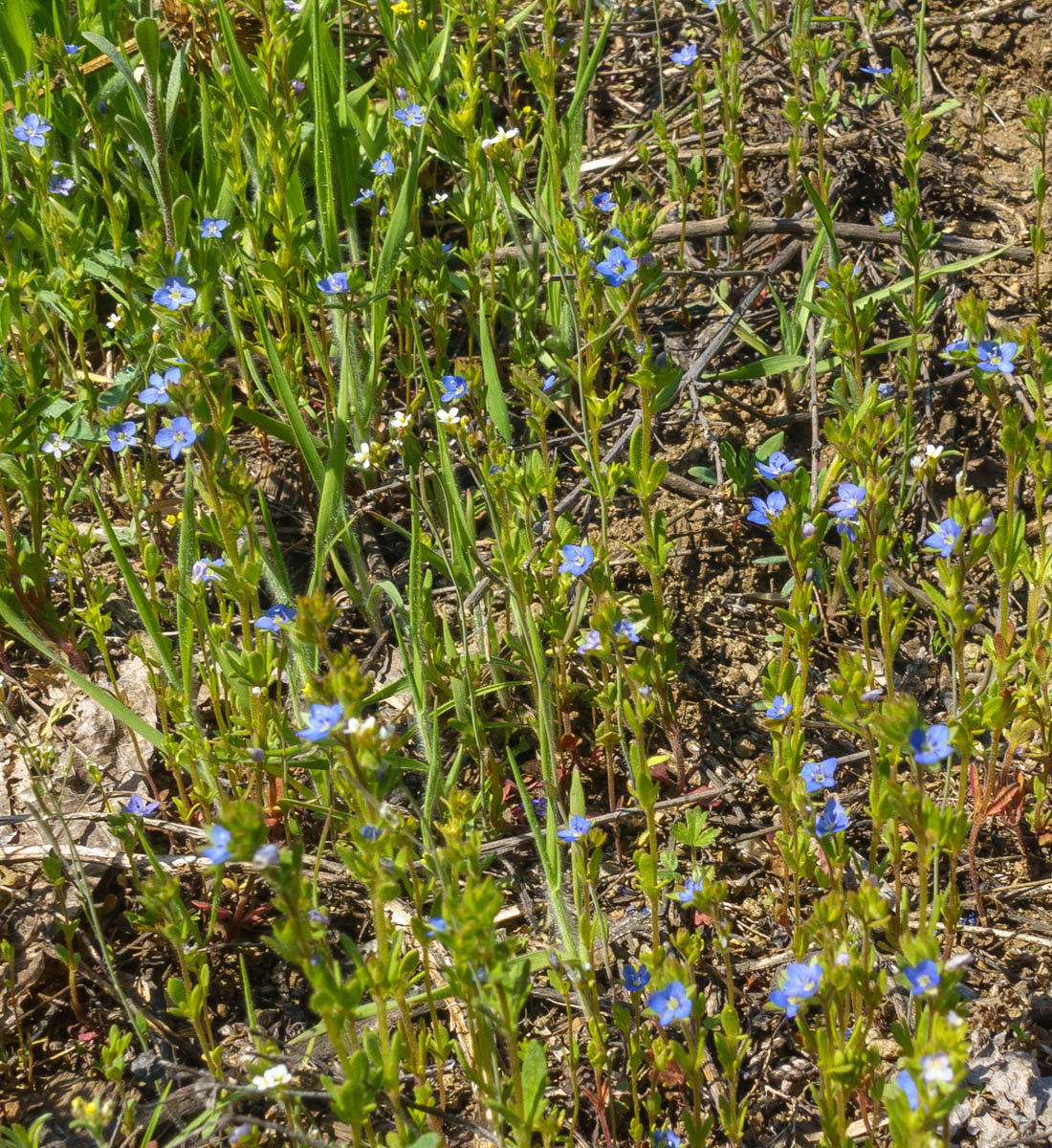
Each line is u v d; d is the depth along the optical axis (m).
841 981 0.59
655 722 0.72
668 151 0.80
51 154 0.76
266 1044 0.61
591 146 0.87
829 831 0.63
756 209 0.84
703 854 0.69
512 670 0.71
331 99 0.80
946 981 0.58
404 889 0.68
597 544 0.71
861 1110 0.64
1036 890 0.68
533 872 0.69
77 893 0.67
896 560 0.75
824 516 0.65
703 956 0.67
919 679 0.73
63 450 0.71
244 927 0.68
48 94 0.79
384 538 0.76
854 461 0.66
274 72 0.75
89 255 0.75
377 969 0.59
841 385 0.76
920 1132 0.57
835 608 0.74
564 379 0.77
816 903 0.60
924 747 0.59
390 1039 0.64
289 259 0.74
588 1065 0.65
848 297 0.72
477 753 0.68
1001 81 0.88
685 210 0.80
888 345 0.75
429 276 0.77
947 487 0.76
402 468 0.76
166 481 0.76
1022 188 0.84
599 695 0.66
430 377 0.72
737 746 0.71
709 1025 0.63
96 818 0.67
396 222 0.75
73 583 0.74
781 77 0.87
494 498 0.70
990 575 0.75
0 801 0.69
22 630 0.69
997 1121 0.64
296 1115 0.62
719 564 0.75
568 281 0.77
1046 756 0.68
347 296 0.74
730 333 0.79
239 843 0.57
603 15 0.90
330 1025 0.58
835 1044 0.61
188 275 0.72
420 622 0.69
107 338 0.78
